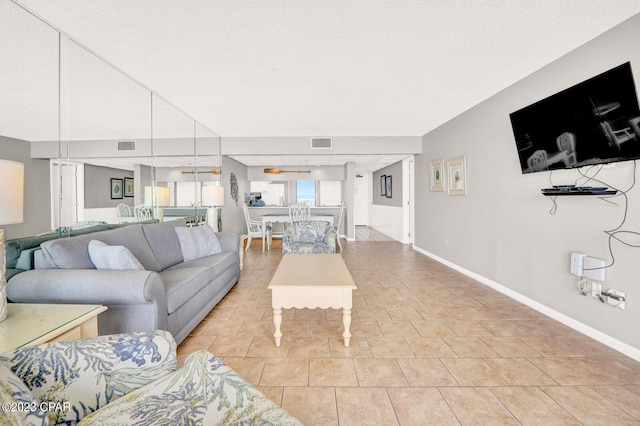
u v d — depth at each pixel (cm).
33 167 225
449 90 321
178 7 180
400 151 539
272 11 184
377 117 421
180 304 211
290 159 697
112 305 177
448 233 451
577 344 216
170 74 273
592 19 196
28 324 129
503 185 323
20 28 196
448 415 146
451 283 367
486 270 357
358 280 382
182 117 412
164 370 108
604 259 214
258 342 220
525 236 292
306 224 453
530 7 183
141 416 88
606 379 174
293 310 282
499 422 142
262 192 945
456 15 190
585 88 208
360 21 196
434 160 490
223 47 227
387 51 235
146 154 366
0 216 123
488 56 245
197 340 223
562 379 175
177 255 306
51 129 240
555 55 245
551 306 263
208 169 507
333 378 176
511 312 275
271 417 88
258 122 444
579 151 221
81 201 268
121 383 99
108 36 210
